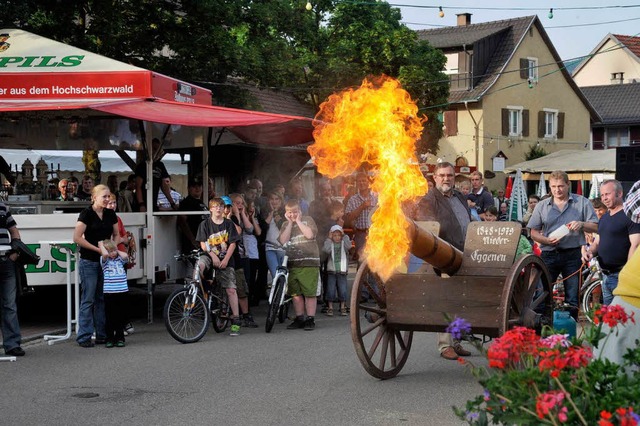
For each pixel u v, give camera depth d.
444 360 9.77
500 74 47.78
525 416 4.16
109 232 10.92
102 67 13.46
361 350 8.44
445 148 48.22
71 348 10.73
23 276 10.32
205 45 20.16
